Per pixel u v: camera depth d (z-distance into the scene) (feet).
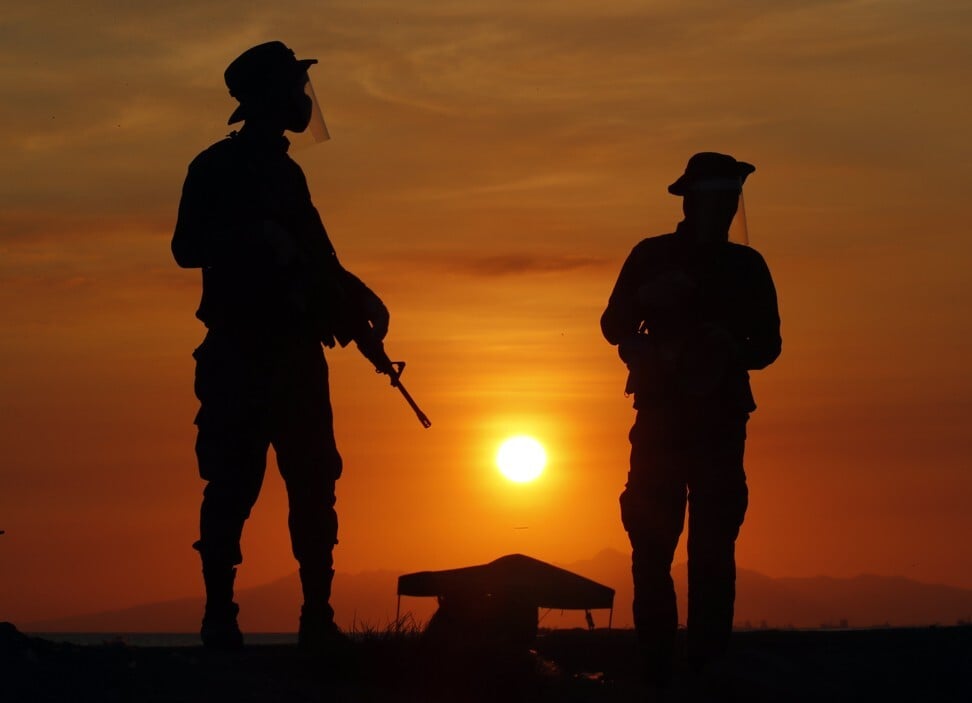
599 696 20.74
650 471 22.45
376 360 22.90
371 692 19.36
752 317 22.74
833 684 22.00
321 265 22.00
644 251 23.22
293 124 22.33
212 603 21.72
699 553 22.27
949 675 22.68
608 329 23.49
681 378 22.18
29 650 18.24
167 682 17.93
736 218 23.24
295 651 21.56
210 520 21.67
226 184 21.71
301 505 22.00
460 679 20.03
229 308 21.66
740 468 22.43
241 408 21.58
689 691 22.18
